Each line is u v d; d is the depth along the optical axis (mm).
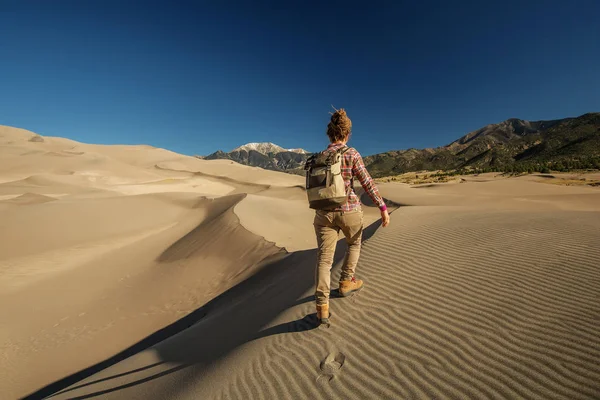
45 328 9500
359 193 38500
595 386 1966
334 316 3348
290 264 9102
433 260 4488
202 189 62000
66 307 11016
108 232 20422
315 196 2971
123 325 9359
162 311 9875
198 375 3090
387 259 4785
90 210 23953
